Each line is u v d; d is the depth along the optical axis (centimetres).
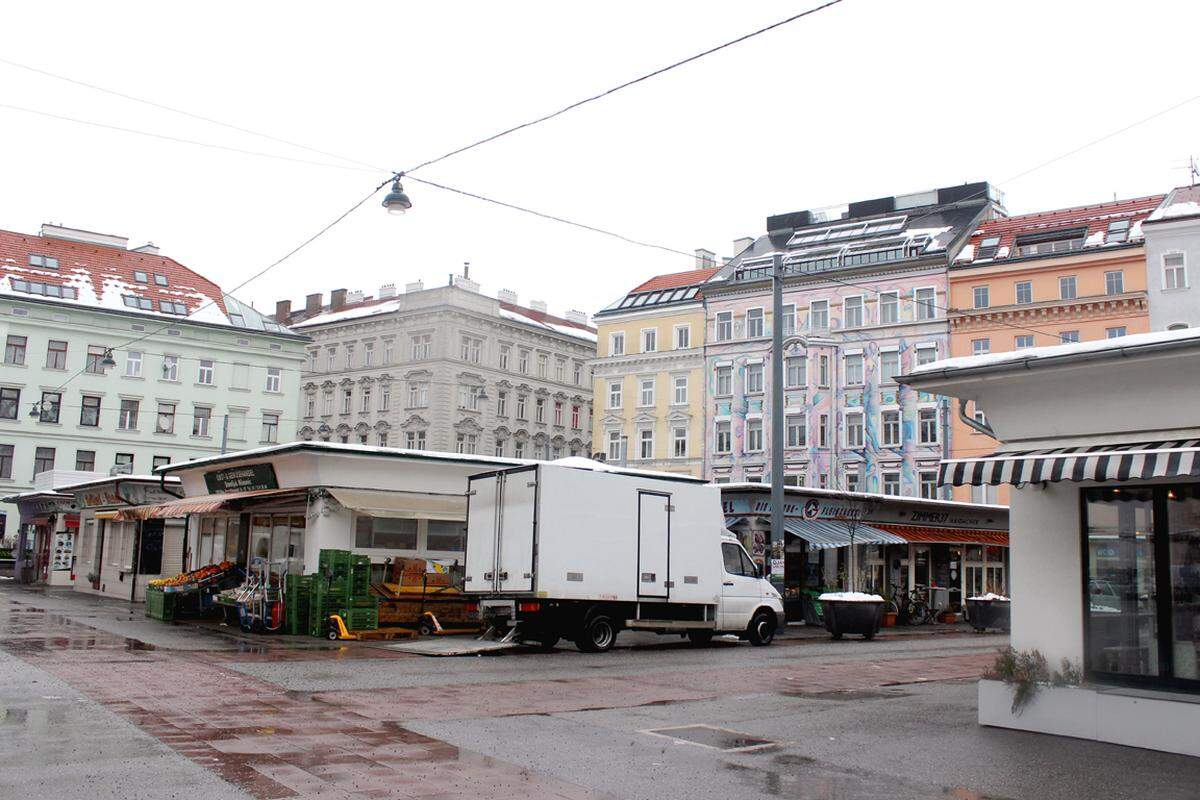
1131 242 5097
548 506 1864
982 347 5406
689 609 2097
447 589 2234
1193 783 833
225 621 2338
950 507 3616
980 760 912
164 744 878
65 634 1925
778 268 2644
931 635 2866
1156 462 916
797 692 1352
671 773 841
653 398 6594
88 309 6438
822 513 3195
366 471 2370
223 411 6881
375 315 7650
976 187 6050
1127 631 1021
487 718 1080
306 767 812
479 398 6322
